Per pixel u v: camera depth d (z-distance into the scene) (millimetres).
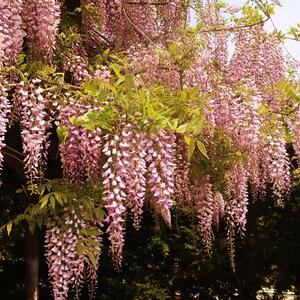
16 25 3445
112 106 3025
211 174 4203
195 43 3891
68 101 3412
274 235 7832
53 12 3703
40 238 5750
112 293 7215
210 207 4281
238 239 7594
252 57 4789
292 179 6902
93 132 3301
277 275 7988
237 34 4875
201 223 4285
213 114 3957
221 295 7949
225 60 4820
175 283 7934
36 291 4664
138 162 3104
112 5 4398
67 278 3695
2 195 5219
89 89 3193
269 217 7754
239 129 4090
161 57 3779
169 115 3061
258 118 4164
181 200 4203
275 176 4453
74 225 3693
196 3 4805
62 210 3713
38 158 3492
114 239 3102
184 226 7340
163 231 7344
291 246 7797
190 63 3826
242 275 7809
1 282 7051
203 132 3947
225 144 4066
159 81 3766
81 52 4254
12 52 3441
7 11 3381
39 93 3393
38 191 3529
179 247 7574
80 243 3639
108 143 3129
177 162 4027
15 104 3420
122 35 4434
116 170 3078
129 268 7426
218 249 7605
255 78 4805
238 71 4715
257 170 4367
